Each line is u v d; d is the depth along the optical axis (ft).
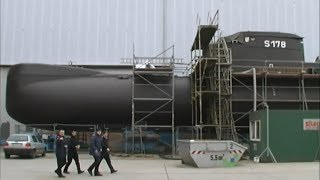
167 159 78.13
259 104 85.05
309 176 51.06
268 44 88.43
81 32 119.03
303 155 73.05
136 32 118.62
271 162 71.46
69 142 54.70
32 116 89.20
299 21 119.65
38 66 90.48
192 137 90.99
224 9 118.73
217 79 83.35
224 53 83.61
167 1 118.73
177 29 118.01
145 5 119.14
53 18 119.55
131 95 87.97
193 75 88.89
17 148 78.38
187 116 90.22
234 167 62.69
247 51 87.66
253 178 49.34
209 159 62.95
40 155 86.02
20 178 49.67
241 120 86.02
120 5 119.34
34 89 87.81
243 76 84.58
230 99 83.05
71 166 64.75
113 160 76.13
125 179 48.88
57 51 118.93
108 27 119.03
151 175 52.49
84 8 119.55
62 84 88.63
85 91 88.17
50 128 94.73
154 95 87.20
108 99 88.02
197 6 118.62
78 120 89.86
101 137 53.62
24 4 119.96
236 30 118.32
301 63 88.33
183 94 88.58
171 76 88.43
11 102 89.10
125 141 91.25
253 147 75.82
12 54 119.34
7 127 118.42
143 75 87.66
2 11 119.96
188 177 50.49
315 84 87.76
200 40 83.25
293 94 86.58
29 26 119.55
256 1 119.14
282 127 72.95
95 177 50.70
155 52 118.01
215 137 85.40
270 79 86.33
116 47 118.73
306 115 73.67
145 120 89.76
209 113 86.99
